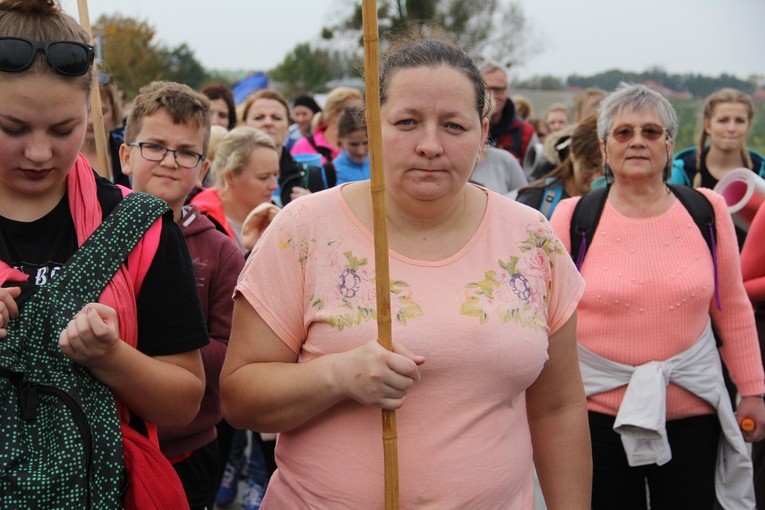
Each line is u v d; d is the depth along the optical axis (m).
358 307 2.09
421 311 2.08
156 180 3.19
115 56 18.84
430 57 2.07
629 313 3.39
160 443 3.02
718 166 5.66
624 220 3.48
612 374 3.41
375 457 2.08
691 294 3.38
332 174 6.23
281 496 2.21
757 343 3.56
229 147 4.50
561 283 2.31
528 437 2.28
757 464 4.01
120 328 2.00
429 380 2.07
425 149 2.02
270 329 2.15
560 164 4.90
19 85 1.81
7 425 1.88
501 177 5.84
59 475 1.87
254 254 2.21
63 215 2.03
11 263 1.96
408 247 2.15
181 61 26.83
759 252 4.01
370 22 1.90
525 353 2.13
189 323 2.11
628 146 3.43
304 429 2.17
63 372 1.92
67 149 1.91
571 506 2.38
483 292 2.13
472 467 2.09
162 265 2.07
